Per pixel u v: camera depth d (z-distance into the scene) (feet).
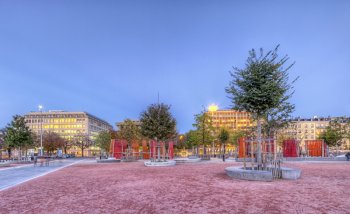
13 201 36.27
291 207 30.48
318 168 84.79
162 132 111.65
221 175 64.18
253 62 65.31
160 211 29.32
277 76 64.28
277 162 69.36
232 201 33.73
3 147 244.63
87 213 29.09
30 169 99.04
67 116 530.68
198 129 193.06
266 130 84.02
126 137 204.44
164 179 57.31
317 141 165.78
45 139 309.01
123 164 121.80
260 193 39.24
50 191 44.27
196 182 51.70
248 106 65.16
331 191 40.81
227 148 357.82
